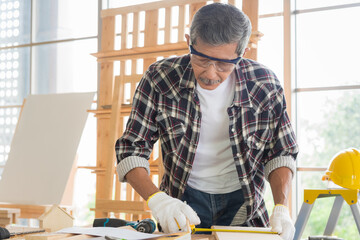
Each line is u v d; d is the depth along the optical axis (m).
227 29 1.14
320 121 4.25
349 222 5.13
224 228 1.27
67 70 4.66
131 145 1.39
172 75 1.42
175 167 1.43
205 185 1.45
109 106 3.80
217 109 1.41
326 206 5.89
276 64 3.89
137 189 1.32
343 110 4.43
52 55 4.74
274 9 3.91
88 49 4.58
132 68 3.79
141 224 1.22
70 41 4.66
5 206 3.74
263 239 1.07
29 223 4.65
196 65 1.22
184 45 3.49
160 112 1.42
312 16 3.93
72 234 1.11
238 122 1.41
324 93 3.90
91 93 3.96
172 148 1.43
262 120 1.43
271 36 3.91
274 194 1.38
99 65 4.46
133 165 1.35
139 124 1.41
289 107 3.70
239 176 1.41
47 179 3.81
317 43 3.90
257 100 1.42
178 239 1.03
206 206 1.45
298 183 3.76
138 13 3.80
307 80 3.93
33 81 4.81
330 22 3.88
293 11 3.90
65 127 3.91
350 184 2.35
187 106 1.41
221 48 1.16
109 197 3.47
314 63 3.91
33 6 4.85
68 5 4.70
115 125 3.57
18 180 3.91
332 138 4.37
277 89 1.44
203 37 1.15
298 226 2.44
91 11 4.59
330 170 2.45
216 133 1.43
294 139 1.45
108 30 3.93
